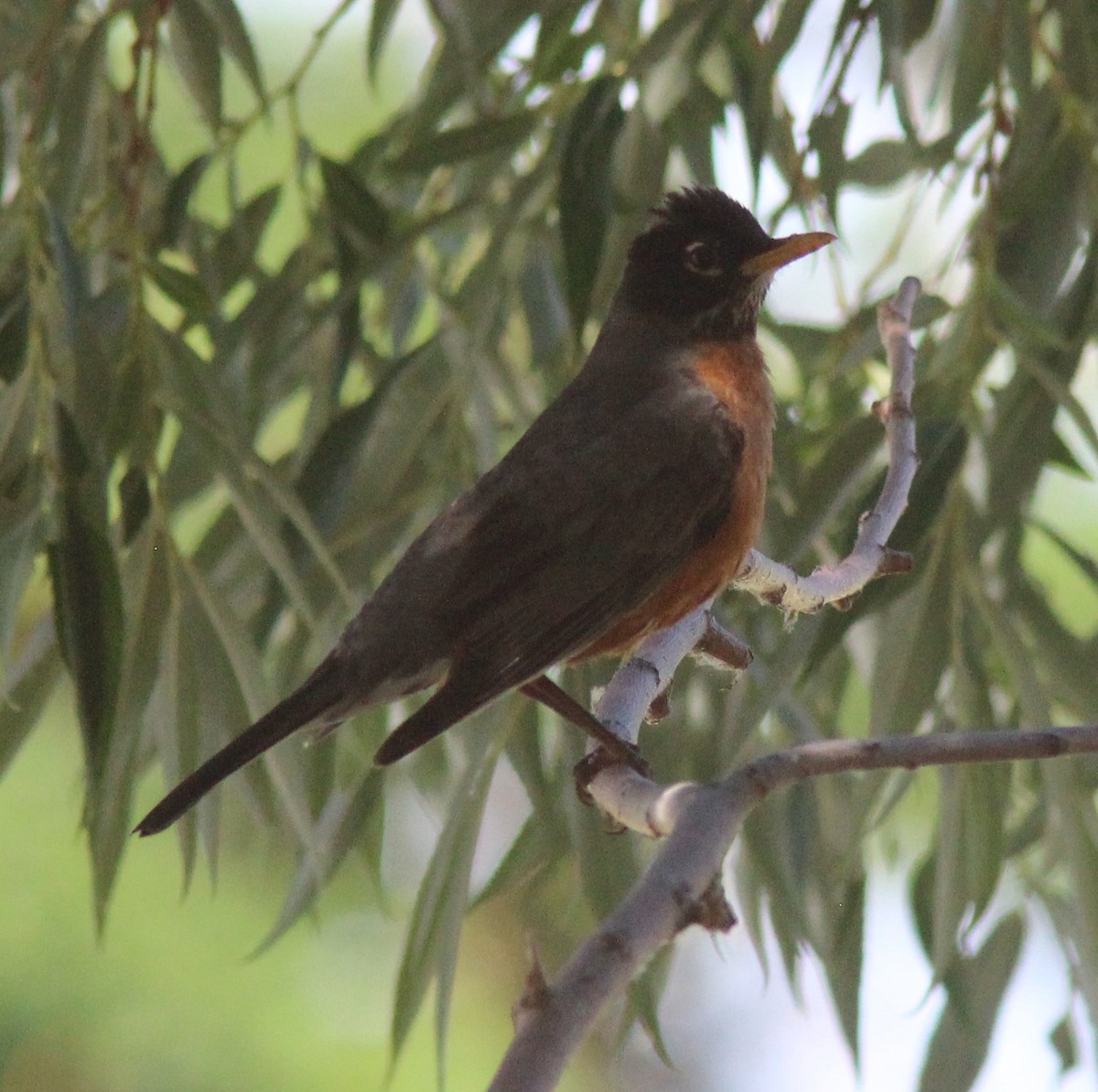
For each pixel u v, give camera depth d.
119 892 13.12
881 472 9.51
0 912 12.95
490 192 9.89
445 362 10.16
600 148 8.73
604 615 7.65
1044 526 9.62
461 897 8.57
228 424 8.55
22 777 13.23
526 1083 3.96
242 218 10.09
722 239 8.53
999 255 9.41
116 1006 12.92
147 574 8.46
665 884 4.54
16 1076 12.68
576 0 9.41
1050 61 9.45
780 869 9.42
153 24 8.81
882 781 9.05
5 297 8.64
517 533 7.66
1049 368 9.16
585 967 4.25
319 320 9.48
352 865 13.88
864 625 10.02
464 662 7.40
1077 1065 9.89
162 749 8.62
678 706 9.78
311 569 9.45
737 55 9.29
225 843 13.16
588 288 8.55
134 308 8.47
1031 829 9.78
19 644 11.72
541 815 9.02
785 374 11.97
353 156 10.75
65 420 7.66
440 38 10.61
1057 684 9.64
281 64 13.41
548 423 8.12
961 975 9.55
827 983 9.59
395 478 9.88
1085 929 8.83
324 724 7.45
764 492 8.20
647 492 7.74
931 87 10.93
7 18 10.13
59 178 9.35
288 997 13.31
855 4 9.07
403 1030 8.48
